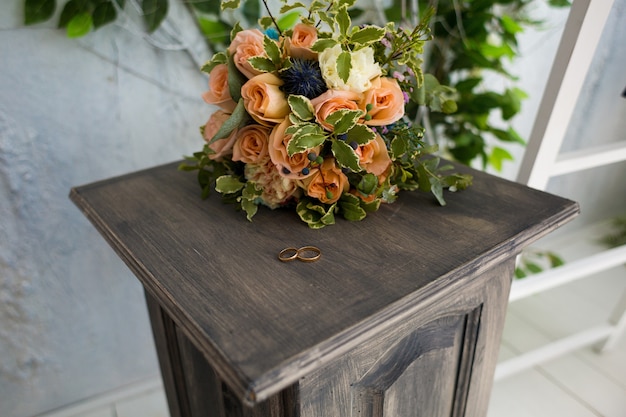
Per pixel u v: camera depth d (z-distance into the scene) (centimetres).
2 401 109
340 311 43
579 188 108
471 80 118
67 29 82
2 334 102
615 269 158
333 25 57
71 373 115
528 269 127
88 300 108
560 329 142
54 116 88
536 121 86
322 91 56
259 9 94
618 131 100
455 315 60
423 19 57
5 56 80
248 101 55
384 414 57
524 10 115
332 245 55
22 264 97
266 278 49
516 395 124
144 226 61
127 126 95
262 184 59
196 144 104
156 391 126
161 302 47
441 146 131
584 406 120
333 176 57
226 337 41
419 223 60
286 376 37
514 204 64
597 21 75
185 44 93
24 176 90
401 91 59
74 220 98
